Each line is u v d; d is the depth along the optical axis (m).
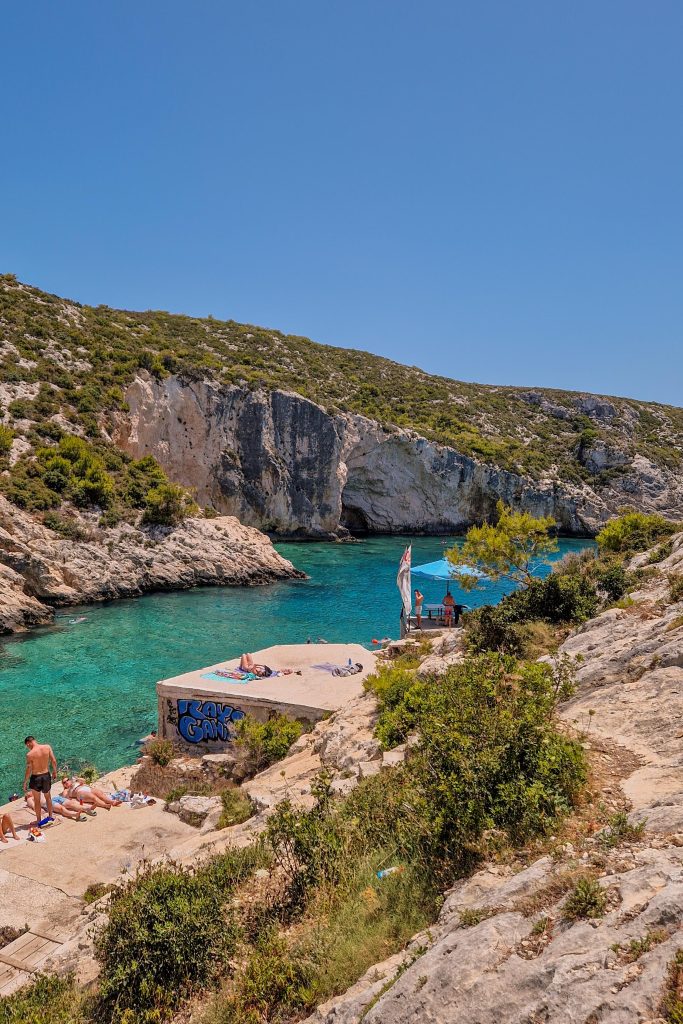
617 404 115.69
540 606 15.62
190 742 17.91
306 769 12.86
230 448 68.06
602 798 6.59
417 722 10.91
